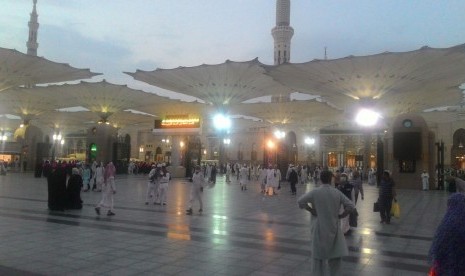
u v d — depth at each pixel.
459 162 64.25
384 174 11.70
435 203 18.17
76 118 74.38
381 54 29.95
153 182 15.30
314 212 4.85
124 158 42.97
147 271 5.88
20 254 6.83
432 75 32.31
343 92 36.28
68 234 8.68
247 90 43.28
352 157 68.12
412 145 27.56
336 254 4.67
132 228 9.59
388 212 11.47
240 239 8.43
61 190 12.49
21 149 41.22
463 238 2.92
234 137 78.94
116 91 50.66
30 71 39.84
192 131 36.62
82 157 61.19
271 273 5.88
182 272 5.85
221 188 26.23
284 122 60.00
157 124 38.78
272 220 11.47
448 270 2.94
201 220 11.14
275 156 35.34
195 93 44.59
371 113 33.56
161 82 43.00
